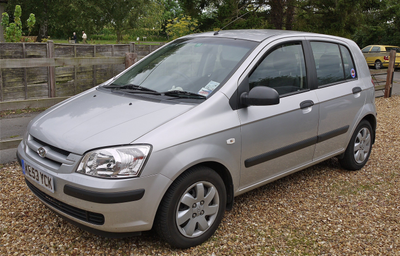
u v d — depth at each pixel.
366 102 4.36
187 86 3.07
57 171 2.46
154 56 3.82
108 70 9.27
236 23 14.28
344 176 4.32
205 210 2.75
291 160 3.48
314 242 2.88
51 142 2.58
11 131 5.50
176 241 2.61
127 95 3.15
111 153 2.34
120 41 37.12
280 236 2.95
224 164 2.79
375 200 3.68
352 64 4.31
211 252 2.69
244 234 2.95
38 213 3.15
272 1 14.36
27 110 7.01
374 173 4.44
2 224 2.95
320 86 3.73
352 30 16.64
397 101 9.66
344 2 14.20
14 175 3.94
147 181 2.37
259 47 3.24
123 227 2.39
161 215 2.50
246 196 3.67
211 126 2.69
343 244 2.86
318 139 3.67
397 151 5.33
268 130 3.11
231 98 2.88
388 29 28.77
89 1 33.03
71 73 8.41
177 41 3.95
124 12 35.03
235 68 3.06
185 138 2.53
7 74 7.46
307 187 3.96
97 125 2.60
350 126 4.14
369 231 3.07
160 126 2.52
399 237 2.99
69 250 2.64
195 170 2.62
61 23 34.72
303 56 3.63
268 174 3.29
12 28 9.96
